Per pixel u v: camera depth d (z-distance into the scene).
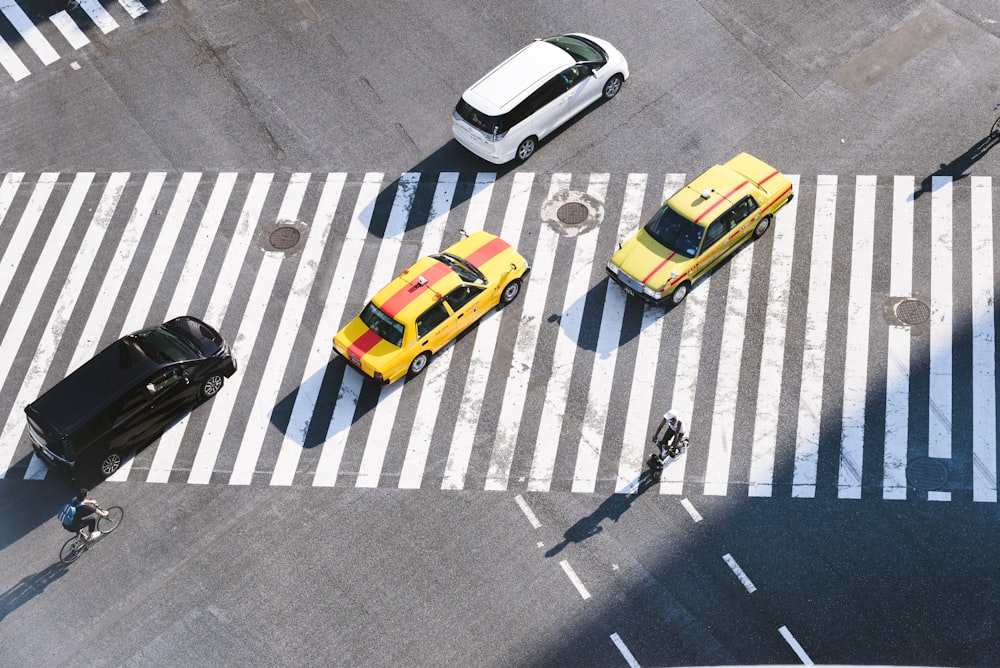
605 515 22.28
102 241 27.97
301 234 27.58
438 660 20.73
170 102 30.59
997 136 27.00
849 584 20.94
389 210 27.80
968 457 22.25
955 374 23.38
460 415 24.02
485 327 25.41
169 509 23.14
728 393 23.72
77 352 25.91
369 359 23.86
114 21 32.34
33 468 24.09
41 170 29.61
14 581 22.39
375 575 21.88
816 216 26.34
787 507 22.03
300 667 20.88
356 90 30.30
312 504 22.98
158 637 21.47
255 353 25.50
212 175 29.00
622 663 20.45
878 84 28.62
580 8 31.30
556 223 27.06
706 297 25.30
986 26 29.36
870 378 23.55
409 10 31.81
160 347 24.12
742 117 28.48
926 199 26.28
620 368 24.38
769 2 30.69
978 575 20.78
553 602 21.23
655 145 28.27
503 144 27.34
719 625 20.72
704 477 22.59
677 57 29.89
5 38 32.25
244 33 31.78
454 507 22.67
